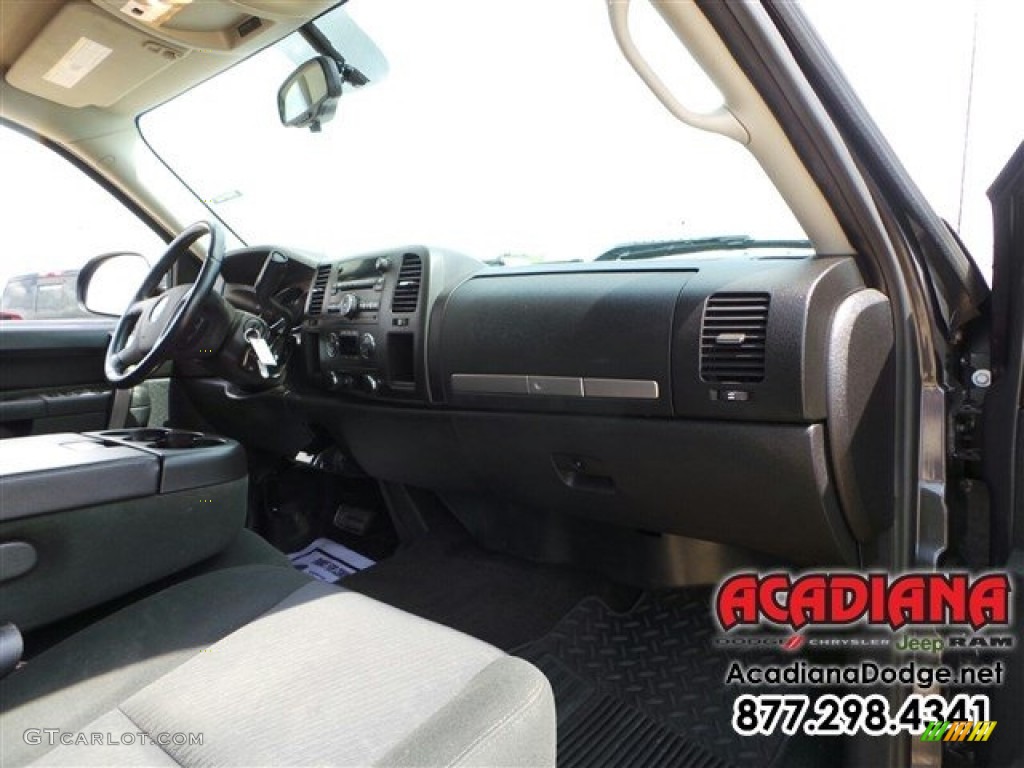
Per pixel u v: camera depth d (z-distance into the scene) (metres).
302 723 0.85
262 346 1.91
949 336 1.20
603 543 1.98
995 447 1.16
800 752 1.42
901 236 1.14
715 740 1.47
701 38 0.86
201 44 1.99
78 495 1.13
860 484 1.25
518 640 1.81
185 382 2.55
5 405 2.13
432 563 2.21
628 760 1.43
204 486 1.32
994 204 1.10
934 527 1.18
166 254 1.97
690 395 1.30
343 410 1.99
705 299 1.28
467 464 1.81
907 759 1.25
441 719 0.81
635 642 1.78
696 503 1.45
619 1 0.79
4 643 0.96
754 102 0.95
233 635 1.06
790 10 0.88
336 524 2.52
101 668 1.02
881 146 1.02
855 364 1.20
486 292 1.62
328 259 2.06
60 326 2.27
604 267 1.52
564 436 1.52
